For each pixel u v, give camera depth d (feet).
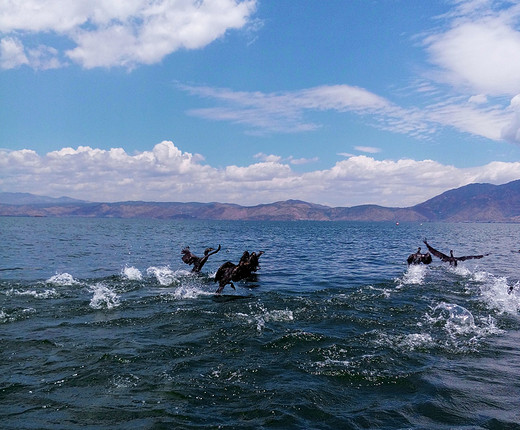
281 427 18.99
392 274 73.61
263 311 42.27
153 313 40.96
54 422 19.21
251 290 55.83
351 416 20.31
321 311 42.42
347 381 24.82
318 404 21.61
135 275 67.26
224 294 52.26
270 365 27.25
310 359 28.45
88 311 41.45
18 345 30.30
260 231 333.42
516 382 24.71
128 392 22.75
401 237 247.50
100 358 27.84
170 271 74.18
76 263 83.61
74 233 231.09
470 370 26.61
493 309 44.06
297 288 57.72
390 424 19.52
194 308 43.32
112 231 276.82
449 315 41.06
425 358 28.86
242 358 28.50
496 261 101.81
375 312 42.19
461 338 33.60
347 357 28.89
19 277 62.64
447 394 22.94
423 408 21.26
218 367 26.76
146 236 213.66
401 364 27.66
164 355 28.78
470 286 59.36
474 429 19.01
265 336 33.58
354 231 369.50
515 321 39.17
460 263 95.50
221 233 273.75
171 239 189.16
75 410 20.51
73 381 24.09
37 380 24.18
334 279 67.10
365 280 65.82
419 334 34.53
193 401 21.75
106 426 18.90
